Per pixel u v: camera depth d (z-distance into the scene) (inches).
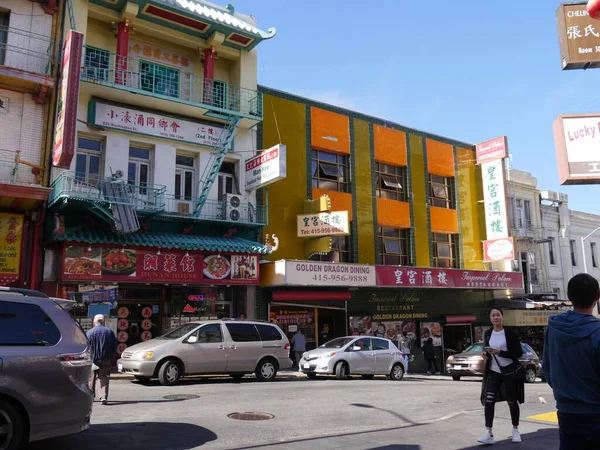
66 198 589.6
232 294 783.7
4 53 626.5
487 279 1015.6
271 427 312.5
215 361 541.6
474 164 1152.2
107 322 665.0
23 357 214.8
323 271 770.2
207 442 269.4
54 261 624.7
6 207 600.4
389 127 1026.1
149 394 442.3
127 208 625.9
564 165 505.4
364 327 912.3
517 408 281.9
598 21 385.4
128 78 711.7
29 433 213.6
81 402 229.6
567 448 144.1
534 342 1186.6
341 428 318.7
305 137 891.4
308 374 661.9
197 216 724.0
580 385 142.9
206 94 778.2
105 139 691.4
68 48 588.7
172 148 741.9
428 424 337.1
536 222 1261.1
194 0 794.2
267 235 797.9
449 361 788.0
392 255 991.0
